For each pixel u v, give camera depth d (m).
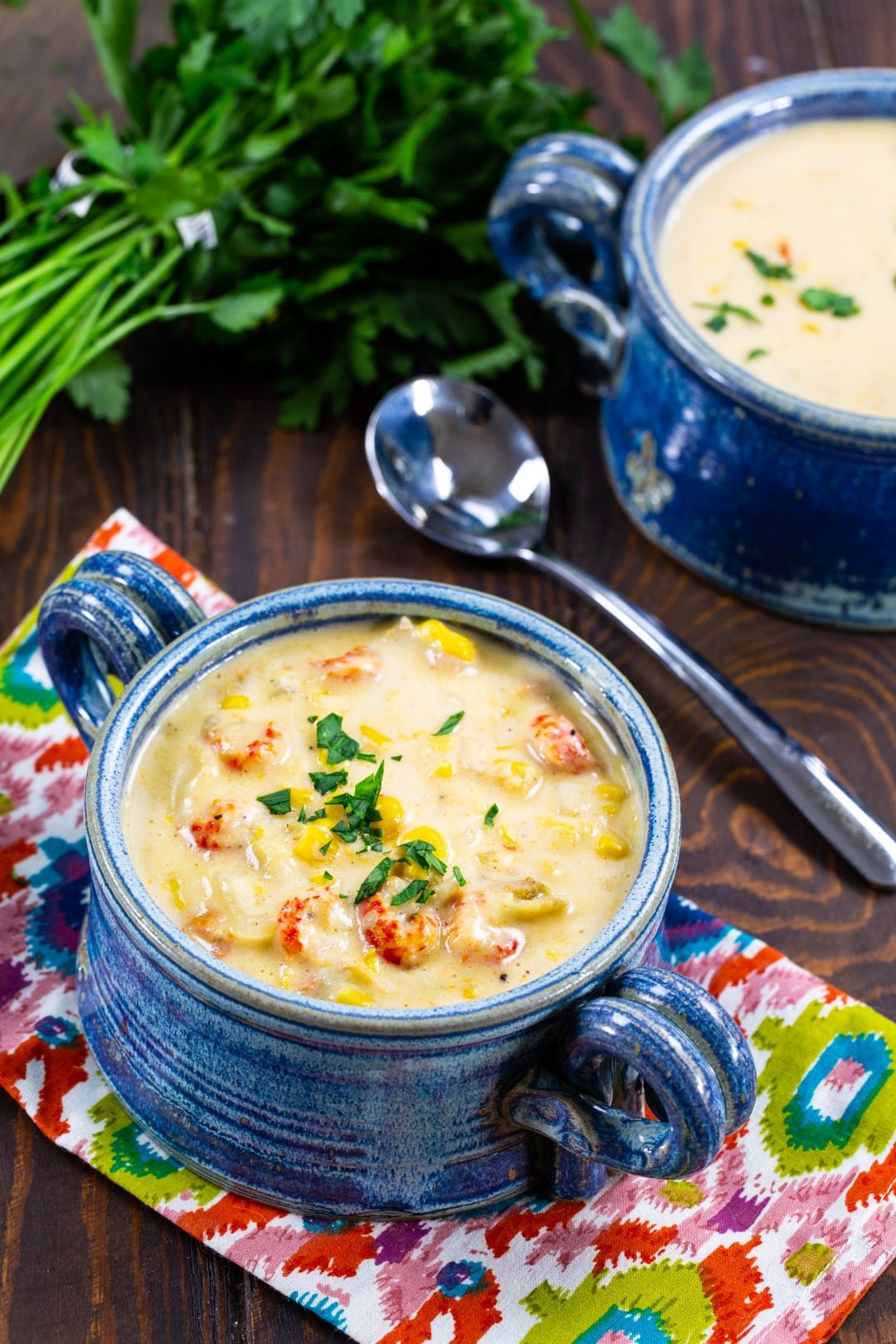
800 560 0.81
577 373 0.89
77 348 0.83
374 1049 0.62
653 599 0.83
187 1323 0.66
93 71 0.94
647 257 0.81
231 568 0.83
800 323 0.82
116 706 0.67
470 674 0.70
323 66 0.86
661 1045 0.61
